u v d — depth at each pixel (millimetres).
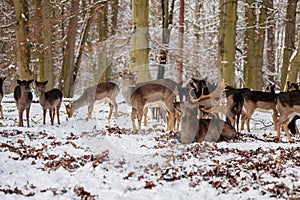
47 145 8891
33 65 28062
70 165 7012
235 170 7000
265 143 10016
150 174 6695
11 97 21125
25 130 11438
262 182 6285
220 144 9602
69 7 26703
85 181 6176
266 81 28188
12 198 5285
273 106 12773
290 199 5441
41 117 15234
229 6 15328
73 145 8805
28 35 19203
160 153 7855
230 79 15211
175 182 6246
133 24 12016
